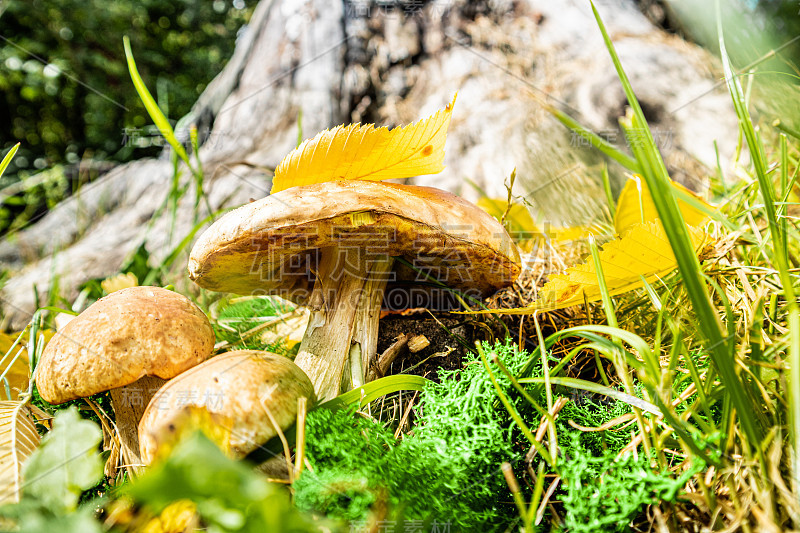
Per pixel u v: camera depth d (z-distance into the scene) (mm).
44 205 917
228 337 344
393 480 214
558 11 570
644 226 233
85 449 209
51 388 238
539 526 214
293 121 622
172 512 210
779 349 221
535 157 468
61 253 609
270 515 176
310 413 226
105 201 728
